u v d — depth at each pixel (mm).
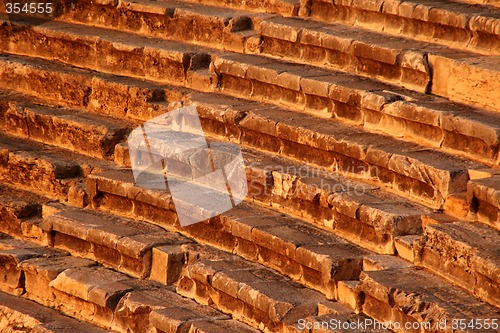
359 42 28094
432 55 26422
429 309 19859
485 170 22750
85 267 27375
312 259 23141
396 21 29078
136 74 33312
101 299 25578
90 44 34375
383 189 24812
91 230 27672
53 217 28875
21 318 27000
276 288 23359
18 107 33406
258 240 24766
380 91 26547
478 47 26781
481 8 27562
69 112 33031
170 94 31562
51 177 30672
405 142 25391
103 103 32875
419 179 23547
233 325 23438
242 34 31844
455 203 22734
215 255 25641
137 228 27656
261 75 29438
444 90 26203
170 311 24156
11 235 30328
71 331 25625
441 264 21312
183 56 31734
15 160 31500
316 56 29891
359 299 21734
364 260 22734
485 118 23750
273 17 31922
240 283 23578
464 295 20312
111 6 35406
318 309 22469
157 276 26281
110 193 28969
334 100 27438
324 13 31297
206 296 24875
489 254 20078
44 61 35562
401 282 20984
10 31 36719
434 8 27531
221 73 30844
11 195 30875
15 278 28562
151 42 33500
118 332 25469
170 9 33688
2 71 35500
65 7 36844
